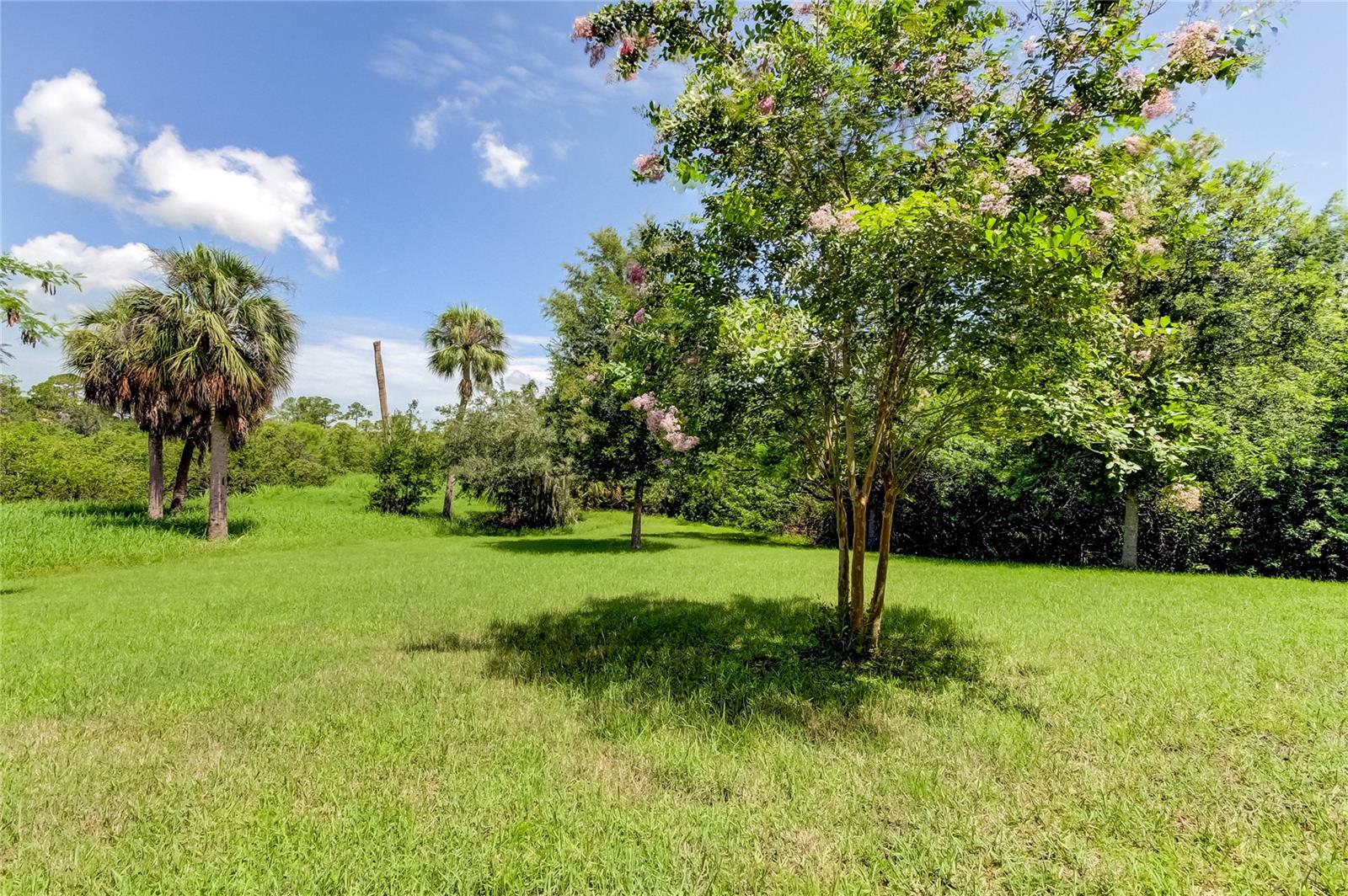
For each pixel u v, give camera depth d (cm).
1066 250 334
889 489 525
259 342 1480
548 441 1716
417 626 643
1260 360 1131
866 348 486
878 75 422
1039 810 263
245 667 491
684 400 495
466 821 260
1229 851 233
